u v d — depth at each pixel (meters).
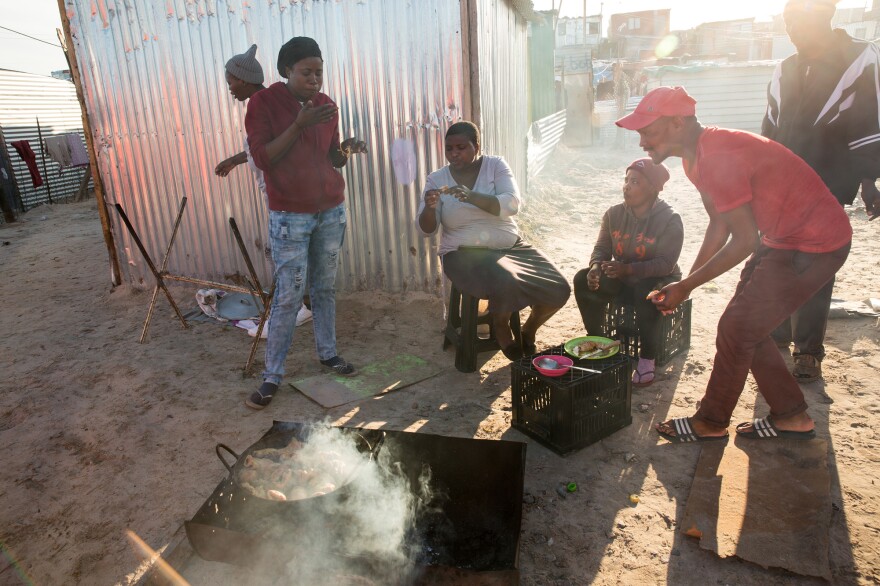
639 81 21.64
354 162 5.41
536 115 12.05
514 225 4.37
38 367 4.59
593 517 2.72
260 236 5.89
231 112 5.58
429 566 2.15
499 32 7.02
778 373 3.03
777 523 2.55
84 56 5.88
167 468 3.24
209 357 4.66
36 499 3.03
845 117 3.53
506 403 3.79
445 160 5.18
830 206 2.68
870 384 3.69
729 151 2.59
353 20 5.04
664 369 4.12
